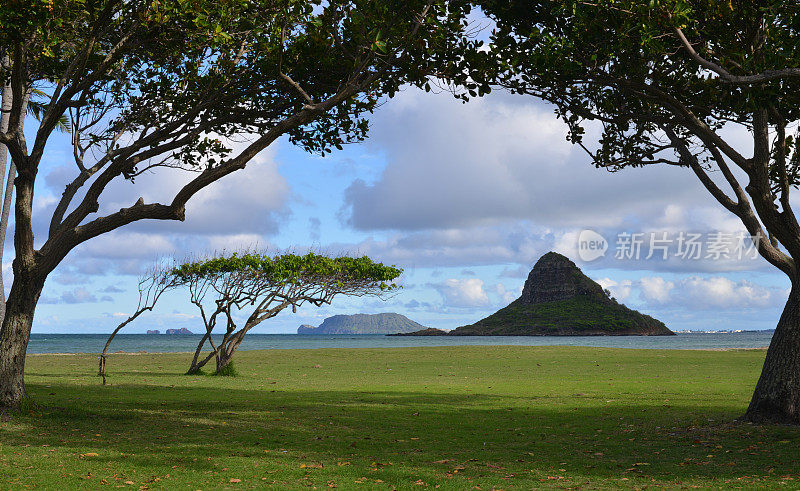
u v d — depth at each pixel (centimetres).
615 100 1541
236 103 1574
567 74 1272
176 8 1245
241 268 2823
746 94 1179
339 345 11325
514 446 1121
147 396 1867
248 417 1445
